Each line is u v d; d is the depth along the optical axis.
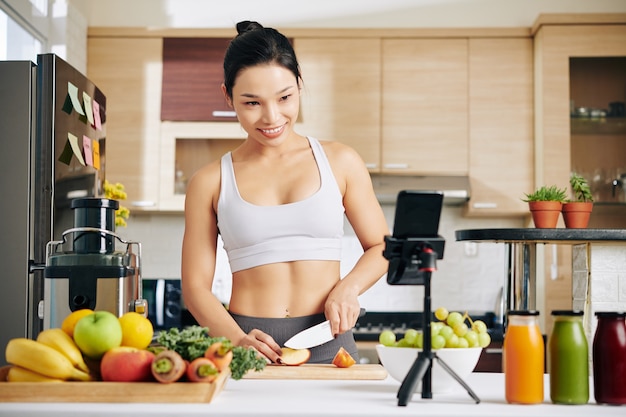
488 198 4.82
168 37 4.93
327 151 2.26
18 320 2.89
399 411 1.26
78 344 1.44
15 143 2.96
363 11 5.16
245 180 2.20
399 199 1.41
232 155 2.27
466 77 4.86
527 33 4.85
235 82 2.05
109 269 2.02
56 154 2.98
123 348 1.43
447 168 4.84
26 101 2.97
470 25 5.13
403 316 5.16
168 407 1.30
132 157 4.88
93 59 4.92
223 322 2.00
